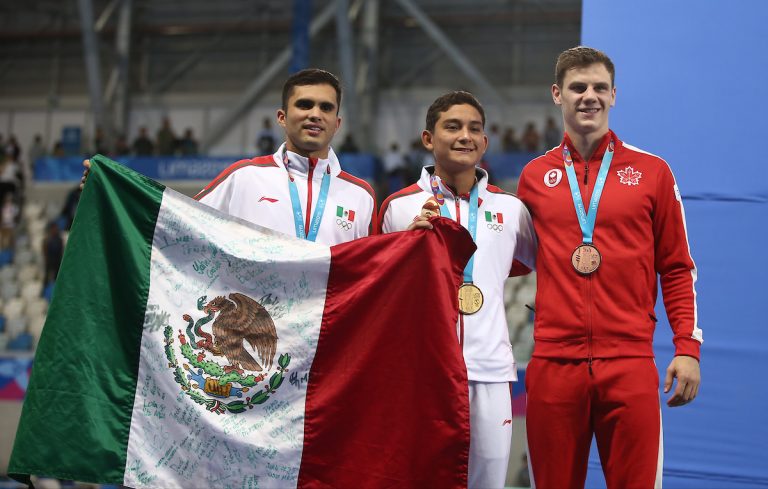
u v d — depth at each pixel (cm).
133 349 322
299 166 366
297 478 316
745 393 374
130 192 336
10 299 1503
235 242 335
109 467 310
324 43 2144
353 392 321
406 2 2073
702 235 385
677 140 392
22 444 311
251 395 323
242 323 329
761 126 384
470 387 331
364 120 2059
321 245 335
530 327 1255
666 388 315
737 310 378
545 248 331
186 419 318
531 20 2073
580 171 337
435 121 357
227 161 1748
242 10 2223
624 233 323
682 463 378
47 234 1530
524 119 2033
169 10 2248
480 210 354
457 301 324
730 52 390
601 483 380
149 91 2241
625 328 314
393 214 360
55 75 2267
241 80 2212
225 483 314
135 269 327
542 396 320
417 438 313
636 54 399
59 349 318
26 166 2231
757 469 370
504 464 330
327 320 327
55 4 2264
